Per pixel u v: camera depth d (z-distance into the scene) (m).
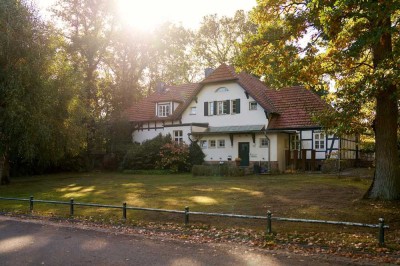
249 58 13.76
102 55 42.31
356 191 16.73
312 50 12.77
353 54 10.88
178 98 38.34
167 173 31.48
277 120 31.53
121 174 32.84
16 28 21.19
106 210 13.75
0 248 8.55
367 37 10.37
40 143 22.83
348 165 30.03
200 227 10.59
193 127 34.03
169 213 12.78
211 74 34.75
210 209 13.33
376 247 8.01
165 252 8.04
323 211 12.24
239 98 33.16
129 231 10.33
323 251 7.91
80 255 7.88
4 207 15.18
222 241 9.02
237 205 13.98
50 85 22.88
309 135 29.80
